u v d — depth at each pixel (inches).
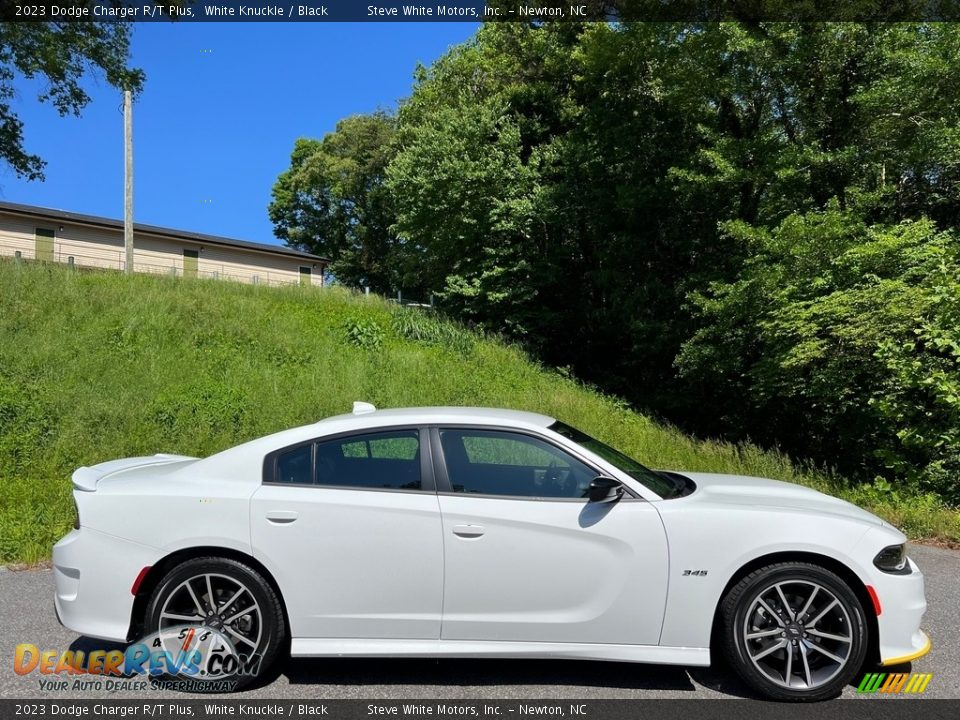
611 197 730.2
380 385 488.7
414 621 140.1
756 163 588.7
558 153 771.4
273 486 146.4
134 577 141.8
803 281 481.7
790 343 480.7
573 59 751.7
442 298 811.4
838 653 135.2
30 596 196.5
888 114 525.0
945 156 505.4
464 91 880.9
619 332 759.7
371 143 1791.3
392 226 975.0
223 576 142.3
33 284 543.5
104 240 1264.8
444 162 748.6
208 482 147.5
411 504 142.2
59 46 792.3
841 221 481.1
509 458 149.9
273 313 612.4
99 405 376.2
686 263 735.1
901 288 406.9
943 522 267.6
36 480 306.0
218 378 458.6
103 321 502.3
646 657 137.2
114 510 144.4
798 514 140.1
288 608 140.8
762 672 134.4
